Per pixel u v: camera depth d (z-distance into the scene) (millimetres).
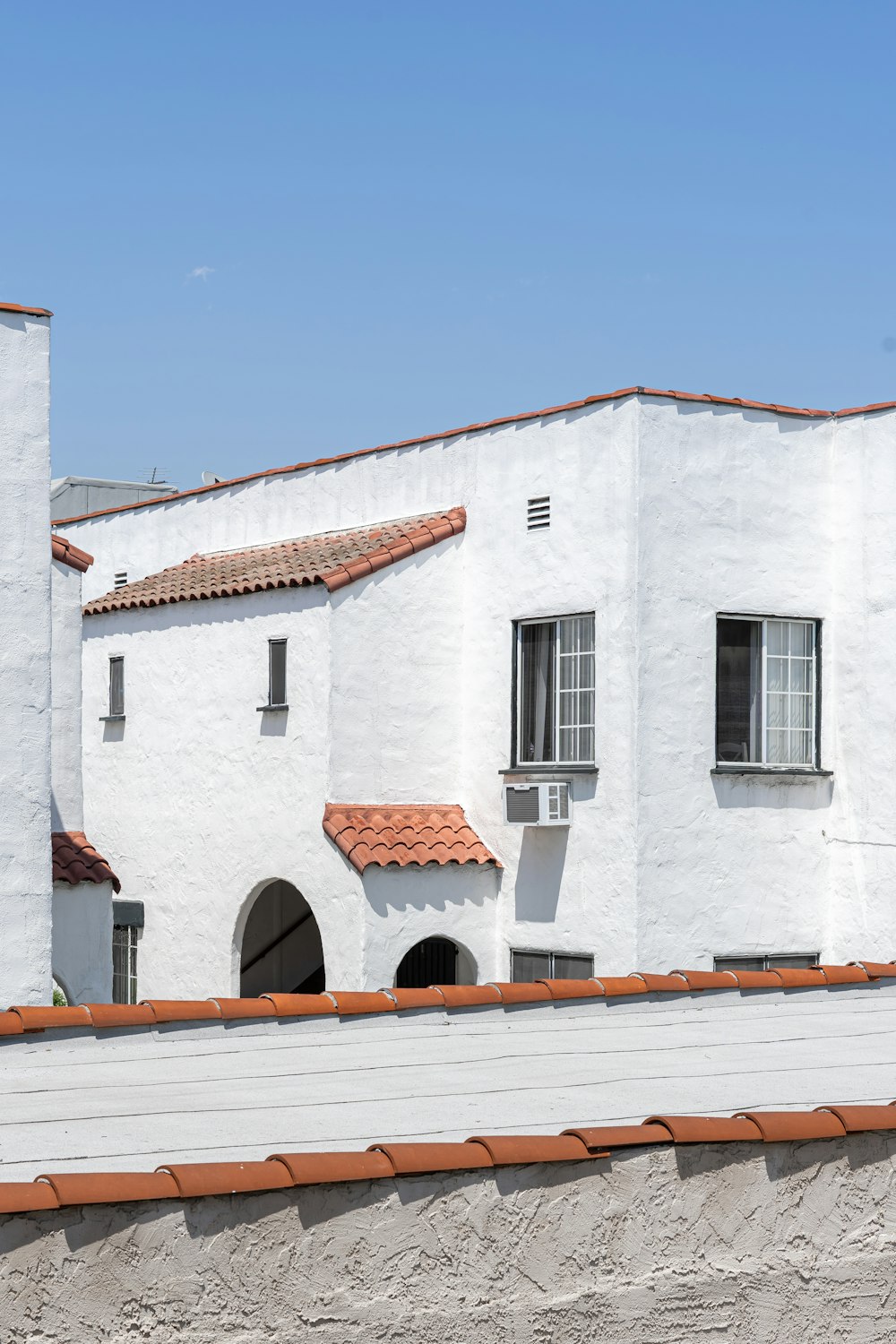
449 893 17766
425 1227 4773
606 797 16922
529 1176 4961
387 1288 4699
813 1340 5426
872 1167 5617
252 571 19641
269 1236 4539
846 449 17750
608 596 17000
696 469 17094
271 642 18625
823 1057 7254
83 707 21578
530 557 17922
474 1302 4828
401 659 18297
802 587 17656
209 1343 4422
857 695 17516
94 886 15820
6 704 12094
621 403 16938
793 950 17469
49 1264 4234
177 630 20016
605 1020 8430
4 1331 4152
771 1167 5398
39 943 12172
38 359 12320
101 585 24688
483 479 18609
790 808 17547
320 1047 7504
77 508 32031
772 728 17531
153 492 33250
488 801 18266
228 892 19000
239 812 18906
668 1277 5160
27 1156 5074
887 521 17266
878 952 17156
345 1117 5754
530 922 17688
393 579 18250
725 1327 5246
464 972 18875
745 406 17406
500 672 18203
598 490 17172
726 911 17094
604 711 17000
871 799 17328
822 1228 5480
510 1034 7957
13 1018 7371
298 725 18141
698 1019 8508
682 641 16953
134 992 20453
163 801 20062
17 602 12172
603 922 16859
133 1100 6129
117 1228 4332
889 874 17078
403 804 18234
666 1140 5191
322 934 17656
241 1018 7816
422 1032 7980
